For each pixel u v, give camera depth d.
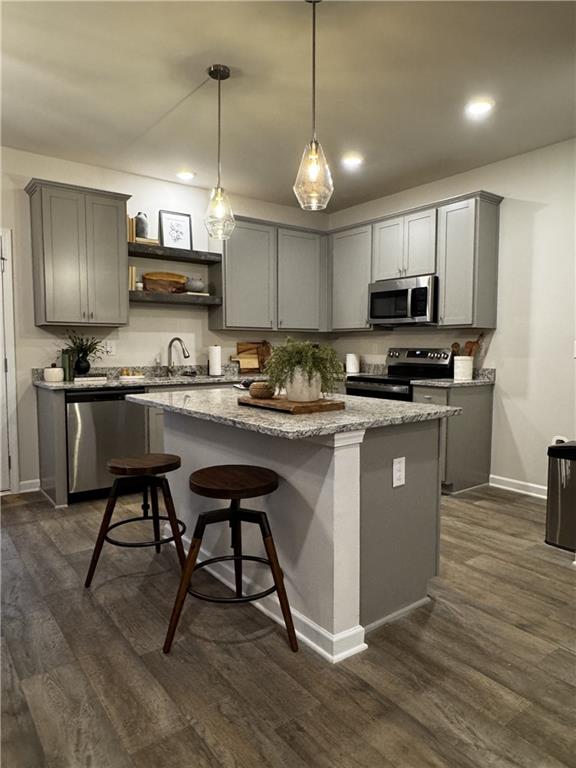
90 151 3.99
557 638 2.08
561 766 1.44
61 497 3.71
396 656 1.95
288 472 2.13
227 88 3.00
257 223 5.06
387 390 4.48
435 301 4.37
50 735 1.55
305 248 5.42
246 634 2.10
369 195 5.13
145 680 1.80
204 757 1.47
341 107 3.24
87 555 2.87
